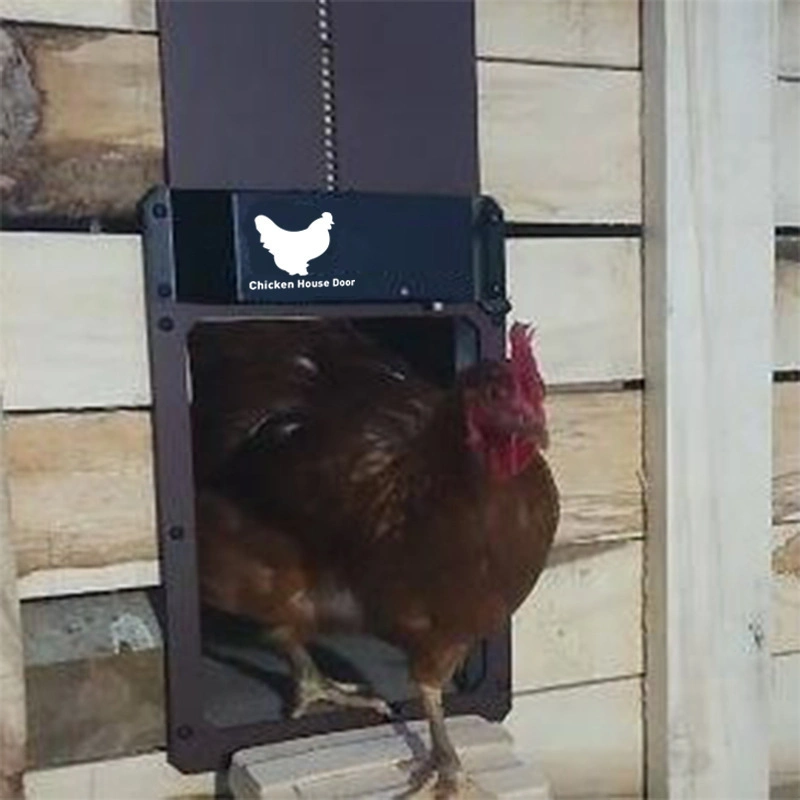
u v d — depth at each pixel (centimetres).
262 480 141
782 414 157
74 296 131
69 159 131
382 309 139
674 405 148
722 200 148
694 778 153
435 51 141
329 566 139
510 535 128
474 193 143
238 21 135
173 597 135
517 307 146
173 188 133
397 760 135
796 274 156
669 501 149
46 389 130
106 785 134
